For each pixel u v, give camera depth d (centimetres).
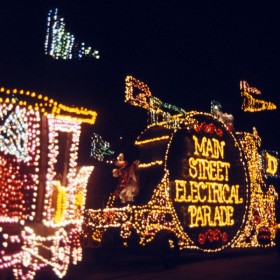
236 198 1441
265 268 1152
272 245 1526
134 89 1270
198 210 1289
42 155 768
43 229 787
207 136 1381
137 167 1248
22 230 755
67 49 958
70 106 820
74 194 874
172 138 1248
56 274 864
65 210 823
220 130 1434
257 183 1535
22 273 777
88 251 1416
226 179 1424
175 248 1173
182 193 1252
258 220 1497
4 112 754
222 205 1384
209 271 1097
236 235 1396
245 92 1744
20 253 755
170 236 1170
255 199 1499
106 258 1227
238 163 1460
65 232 849
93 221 1145
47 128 779
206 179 1345
